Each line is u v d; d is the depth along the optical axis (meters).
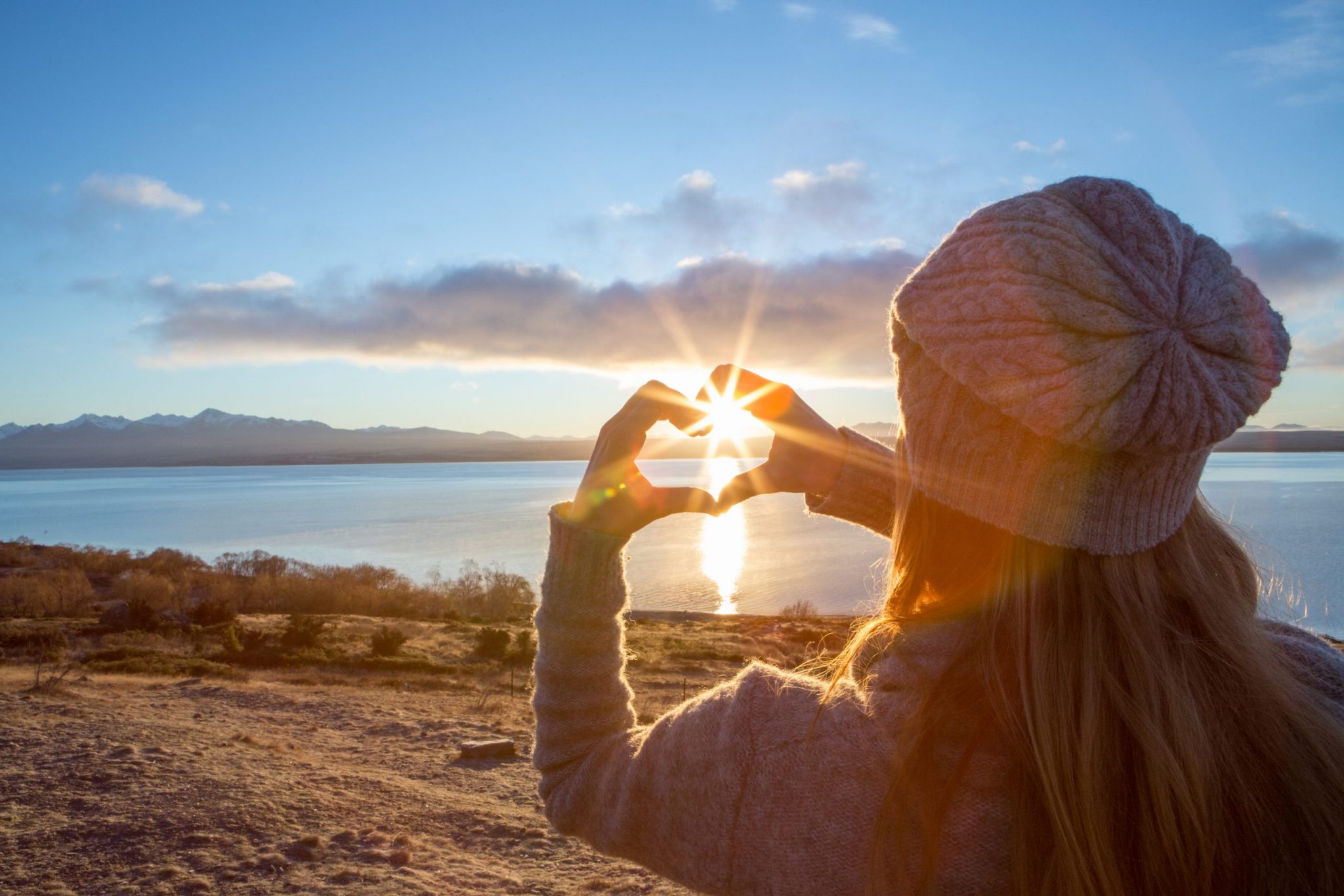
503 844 8.55
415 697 21.66
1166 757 0.66
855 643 0.92
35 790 9.00
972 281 0.76
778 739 0.80
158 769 9.81
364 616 58.31
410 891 7.13
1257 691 0.71
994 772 0.73
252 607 65.75
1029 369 0.69
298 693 20.81
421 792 10.28
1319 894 0.66
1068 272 0.70
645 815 0.86
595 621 0.97
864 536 181.62
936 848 0.72
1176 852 0.66
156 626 42.34
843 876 0.74
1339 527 117.00
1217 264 0.77
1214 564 0.84
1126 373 0.66
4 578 68.25
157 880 7.05
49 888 6.82
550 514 1.00
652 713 19.48
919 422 0.83
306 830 8.32
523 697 22.77
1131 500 0.72
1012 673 0.74
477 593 68.50
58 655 28.78
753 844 0.78
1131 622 0.72
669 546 163.62
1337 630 35.31
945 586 0.86
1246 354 0.72
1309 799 0.68
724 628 48.97
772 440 1.02
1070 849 0.67
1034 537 0.74
